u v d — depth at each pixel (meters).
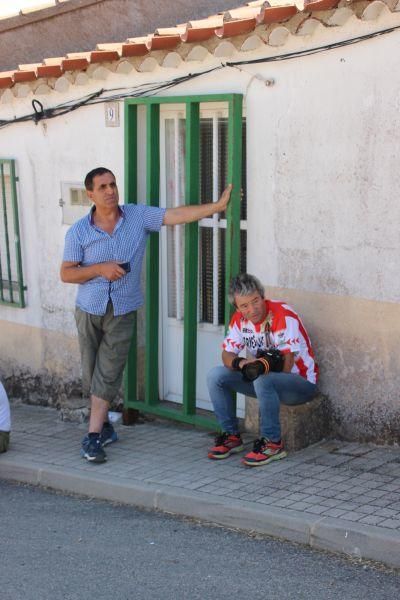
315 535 4.84
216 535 5.14
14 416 8.05
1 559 4.99
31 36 9.36
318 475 5.57
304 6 5.45
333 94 5.76
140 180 7.11
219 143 6.68
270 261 6.32
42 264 8.17
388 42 5.44
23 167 8.18
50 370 8.30
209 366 6.97
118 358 6.41
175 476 5.87
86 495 6.03
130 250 6.30
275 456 5.88
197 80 6.55
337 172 5.82
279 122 6.08
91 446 6.31
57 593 4.54
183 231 6.96
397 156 5.51
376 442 5.93
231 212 6.25
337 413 6.11
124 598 4.44
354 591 4.34
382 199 5.62
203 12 8.10
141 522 5.44
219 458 6.11
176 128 6.89
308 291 6.12
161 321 7.23
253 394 6.08
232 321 6.09
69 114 7.63
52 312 8.16
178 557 4.88
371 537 4.62
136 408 7.14
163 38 6.31
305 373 5.98
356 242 5.79
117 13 8.62
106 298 6.28
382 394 5.83
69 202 7.79
